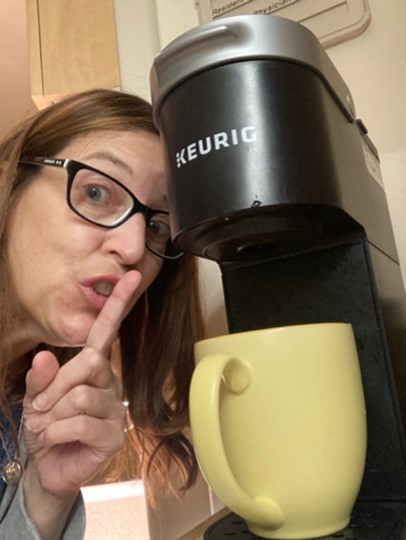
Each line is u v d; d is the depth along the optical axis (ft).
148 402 2.41
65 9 2.84
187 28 2.49
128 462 2.70
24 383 2.19
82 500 1.76
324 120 1.19
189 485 2.40
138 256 1.76
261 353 1.10
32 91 2.75
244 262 1.50
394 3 2.07
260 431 1.09
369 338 1.33
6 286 1.89
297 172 1.11
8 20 4.86
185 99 1.18
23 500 1.58
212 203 1.12
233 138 1.11
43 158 1.85
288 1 2.23
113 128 1.88
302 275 1.43
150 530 2.54
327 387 1.10
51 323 1.77
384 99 2.05
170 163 1.22
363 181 1.43
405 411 1.38
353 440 1.13
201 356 1.19
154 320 2.45
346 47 2.14
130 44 2.75
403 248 1.93
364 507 1.26
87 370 1.43
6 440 1.79
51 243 1.76
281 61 1.14
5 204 1.85
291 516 1.09
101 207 1.81
